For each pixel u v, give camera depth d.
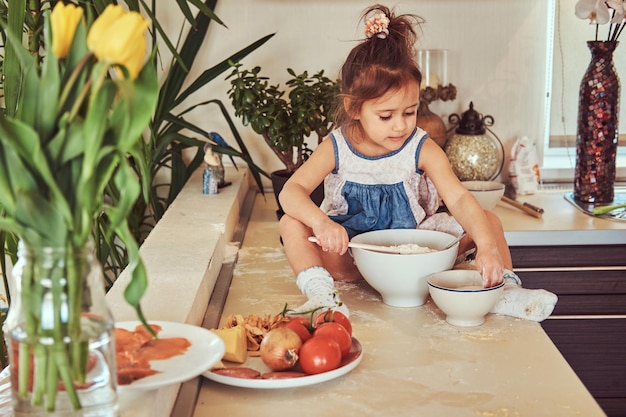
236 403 1.20
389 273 1.63
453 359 1.37
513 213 2.41
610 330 2.23
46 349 0.90
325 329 1.32
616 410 2.27
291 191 1.82
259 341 1.38
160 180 2.80
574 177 2.55
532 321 1.56
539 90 2.75
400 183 1.90
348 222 1.91
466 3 2.69
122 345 1.16
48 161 0.86
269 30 2.71
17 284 0.91
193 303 1.40
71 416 0.93
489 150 2.55
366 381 1.28
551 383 1.27
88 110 0.84
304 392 1.24
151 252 1.71
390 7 2.69
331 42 2.72
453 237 1.77
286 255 1.86
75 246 0.89
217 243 1.80
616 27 2.39
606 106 2.43
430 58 2.61
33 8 2.04
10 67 1.70
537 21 2.71
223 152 2.39
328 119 2.31
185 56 2.59
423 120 2.56
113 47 0.81
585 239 2.20
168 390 1.14
